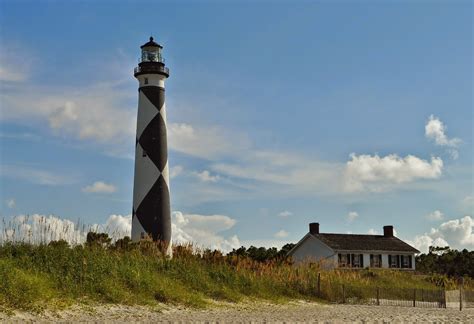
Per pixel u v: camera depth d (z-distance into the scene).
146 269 24.88
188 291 24.98
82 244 24.23
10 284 18.38
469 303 33.53
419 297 32.59
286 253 66.50
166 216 37.97
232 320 18.95
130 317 19.02
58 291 20.08
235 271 29.30
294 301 29.50
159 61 40.09
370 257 63.28
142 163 38.47
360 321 19.97
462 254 75.88
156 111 39.06
